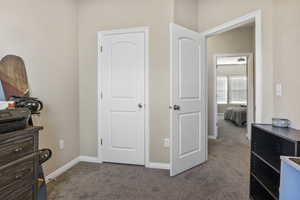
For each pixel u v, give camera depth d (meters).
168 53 2.75
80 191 2.18
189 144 2.76
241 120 6.53
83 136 3.11
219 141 4.38
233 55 4.79
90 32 3.03
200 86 2.92
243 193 2.13
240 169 2.77
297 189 1.06
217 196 2.07
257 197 1.96
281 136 1.54
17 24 1.96
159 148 2.81
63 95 2.71
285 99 1.97
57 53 2.58
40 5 2.28
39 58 2.26
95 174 2.61
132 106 2.92
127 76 2.92
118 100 2.96
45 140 2.37
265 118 2.28
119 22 2.93
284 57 1.97
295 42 1.79
